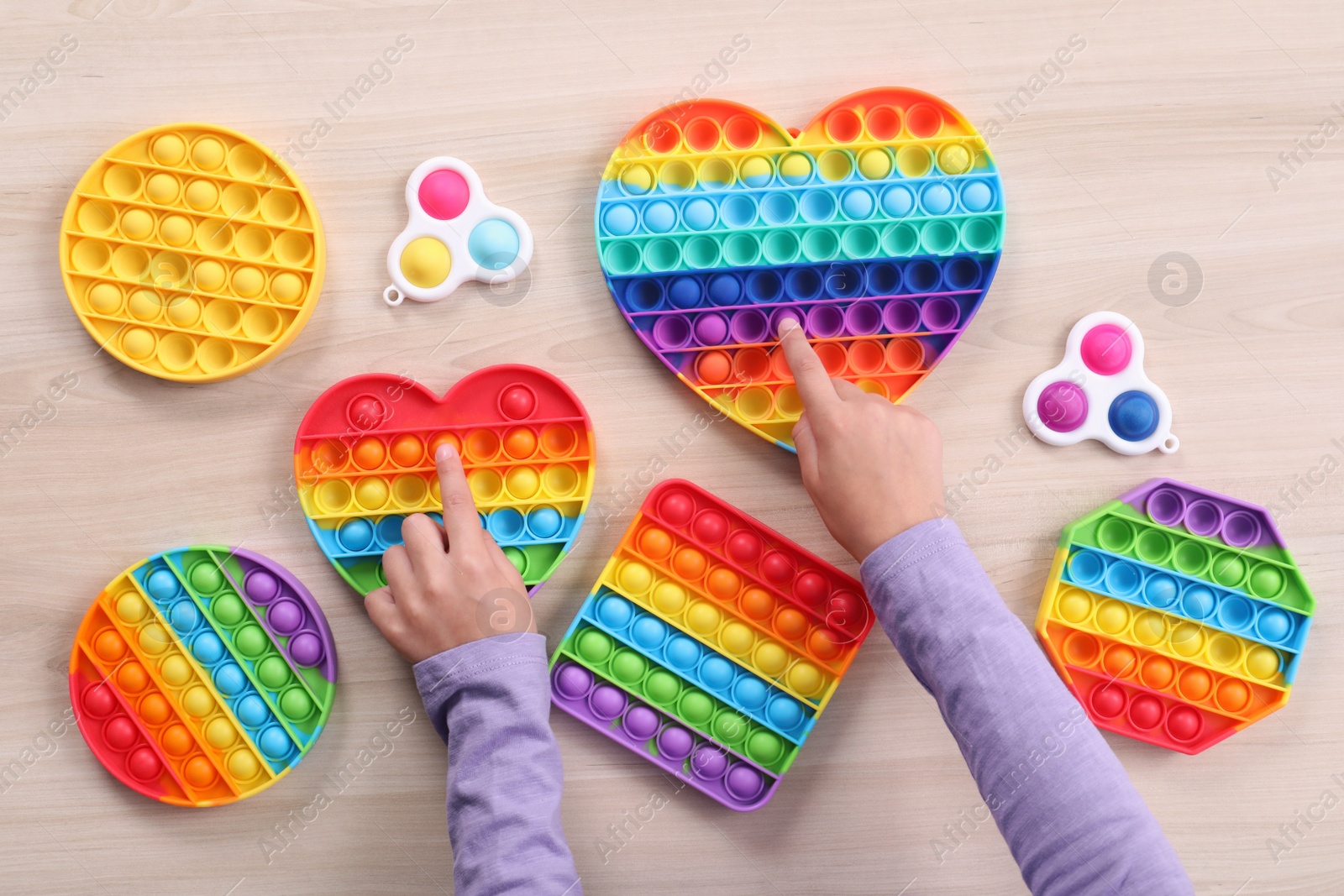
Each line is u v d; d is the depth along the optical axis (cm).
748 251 72
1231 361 75
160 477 73
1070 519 75
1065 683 73
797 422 68
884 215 71
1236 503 73
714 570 72
